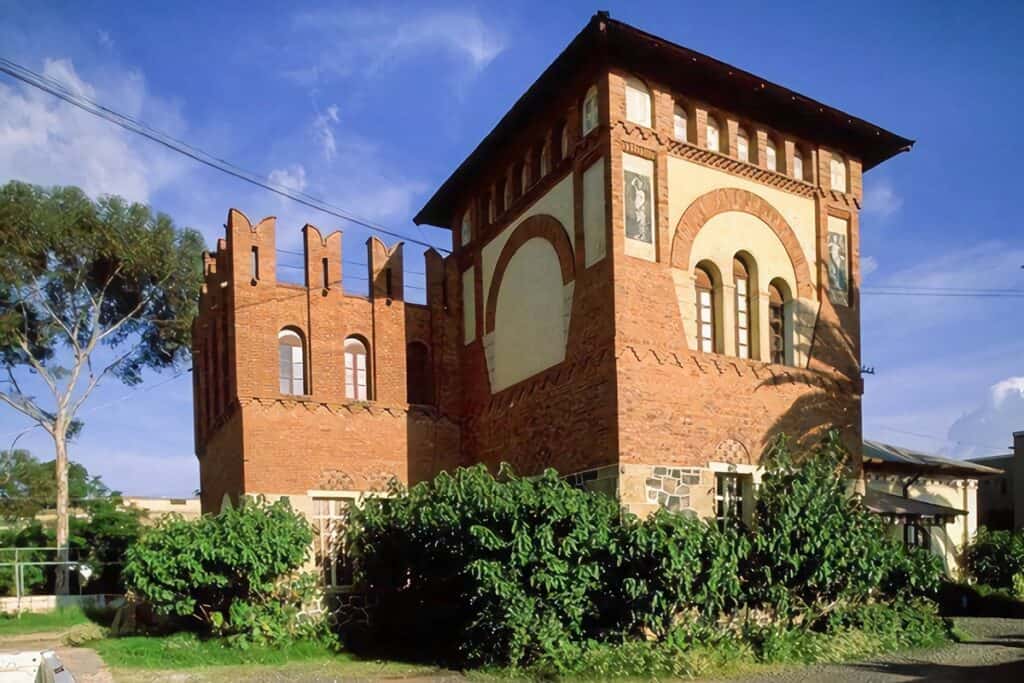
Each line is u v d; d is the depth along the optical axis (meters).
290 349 19.69
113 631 20.56
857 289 19.78
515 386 19.19
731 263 17.86
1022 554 24.53
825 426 18.50
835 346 19.09
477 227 21.98
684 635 13.95
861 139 20.09
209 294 22.84
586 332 16.61
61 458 34.53
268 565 16.50
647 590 13.65
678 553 13.48
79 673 14.35
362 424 19.88
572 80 17.73
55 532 37.72
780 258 18.64
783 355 18.52
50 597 30.34
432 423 21.08
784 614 15.16
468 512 14.36
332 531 19.03
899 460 23.45
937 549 24.73
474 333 21.58
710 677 12.82
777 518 15.21
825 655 14.38
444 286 22.48
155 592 16.33
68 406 34.94
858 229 20.11
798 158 19.55
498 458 19.67
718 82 17.70
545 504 13.83
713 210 17.70
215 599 17.08
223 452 20.42
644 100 17.06
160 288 34.53
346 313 20.33
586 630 14.06
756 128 18.67
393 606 17.62
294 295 19.66
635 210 16.48
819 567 15.10
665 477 15.79
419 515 15.91
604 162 16.47
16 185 30.95
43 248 31.47
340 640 17.31
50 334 33.59
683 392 16.38
